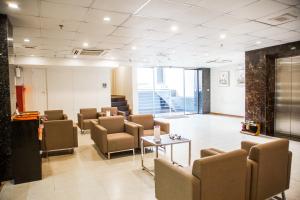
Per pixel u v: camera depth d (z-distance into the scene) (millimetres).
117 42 5789
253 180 2508
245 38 5512
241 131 7328
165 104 13633
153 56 8242
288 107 6754
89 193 3207
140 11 3564
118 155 5016
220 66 11938
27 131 3637
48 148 4941
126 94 11656
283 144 2746
